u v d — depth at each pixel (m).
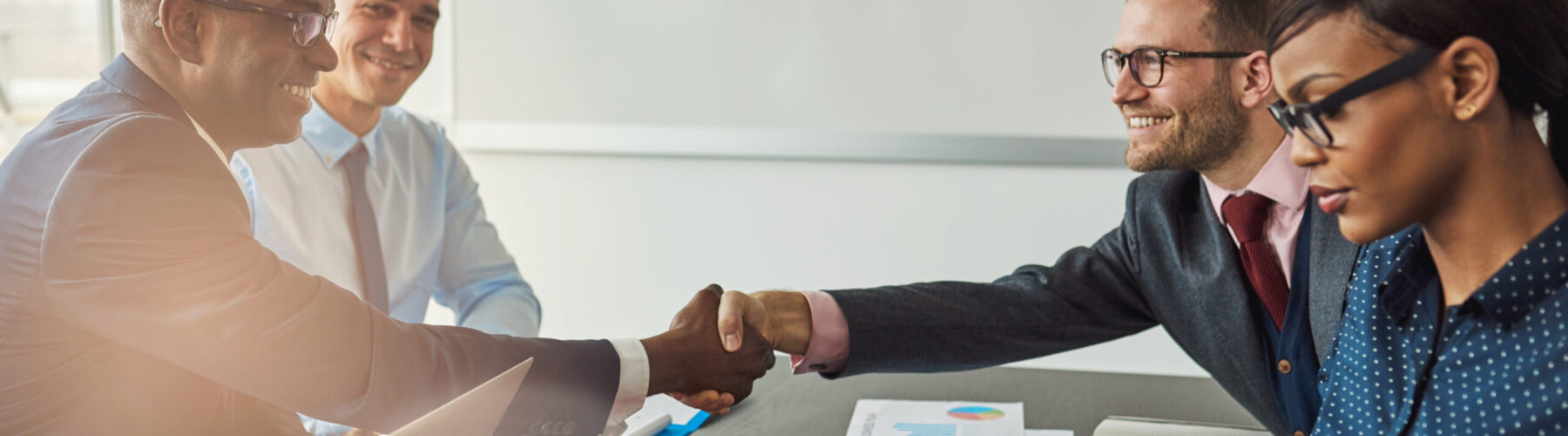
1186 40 1.11
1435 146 0.70
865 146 3.31
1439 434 0.79
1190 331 1.28
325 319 0.92
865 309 1.30
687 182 3.42
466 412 0.98
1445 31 0.67
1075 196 3.28
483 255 1.98
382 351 0.94
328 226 1.72
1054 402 1.54
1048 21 3.18
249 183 1.64
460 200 1.97
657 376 1.10
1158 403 1.54
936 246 3.36
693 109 3.36
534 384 1.00
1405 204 0.72
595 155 3.45
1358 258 1.02
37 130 0.95
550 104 3.41
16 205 0.89
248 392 0.93
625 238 3.48
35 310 0.89
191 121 0.99
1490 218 0.73
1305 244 1.11
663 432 1.38
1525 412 0.73
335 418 0.95
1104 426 1.35
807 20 3.28
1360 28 0.69
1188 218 1.26
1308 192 1.10
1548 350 0.72
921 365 1.33
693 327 1.17
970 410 1.49
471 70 3.42
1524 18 0.67
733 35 3.31
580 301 3.52
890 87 3.28
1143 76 1.14
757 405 1.51
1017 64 3.21
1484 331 0.76
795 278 3.43
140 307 0.86
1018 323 1.34
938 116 3.27
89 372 0.92
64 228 0.86
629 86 3.37
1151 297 1.32
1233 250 1.19
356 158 1.75
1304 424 1.15
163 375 0.95
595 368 1.04
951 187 3.33
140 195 0.86
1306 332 1.12
